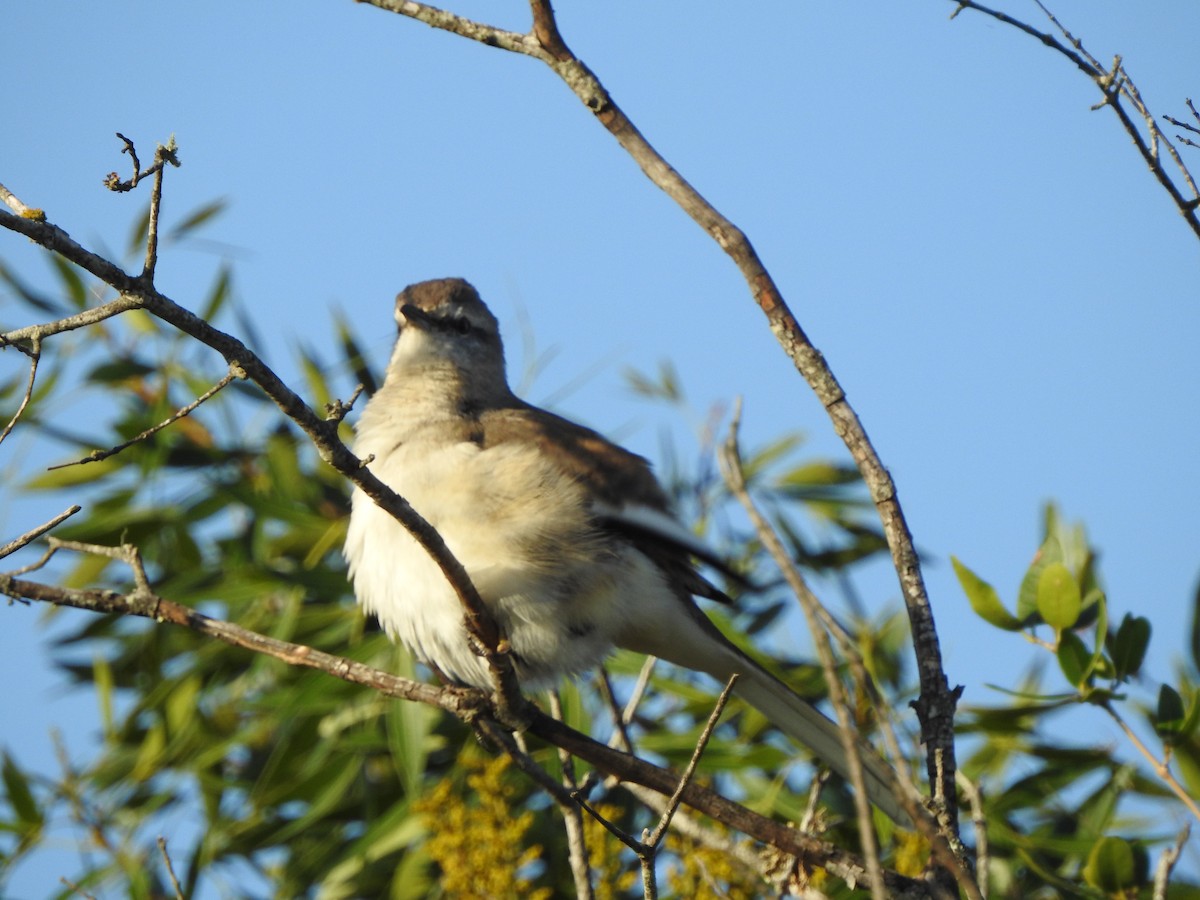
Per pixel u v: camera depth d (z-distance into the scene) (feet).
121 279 22.30
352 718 40.37
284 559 44.42
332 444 24.58
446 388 38.81
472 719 28.78
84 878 39.32
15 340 22.65
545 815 38.37
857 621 40.63
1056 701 32.22
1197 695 31.73
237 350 23.21
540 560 35.04
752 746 39.14
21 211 21.86
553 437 37.24
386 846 37.37
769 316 26.58
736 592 43.75
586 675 36.68
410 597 35.14
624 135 27.27
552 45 27.50
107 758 42.42
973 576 32.55
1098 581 34.40
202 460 45.88
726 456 20.07
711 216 26.73
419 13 27.76
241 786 41.09
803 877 26.68
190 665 42.70
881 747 35.58
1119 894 31.78
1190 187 26.99
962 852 24.79
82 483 45.39
